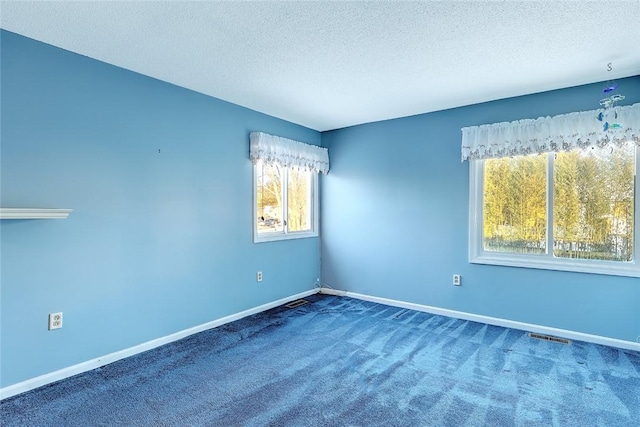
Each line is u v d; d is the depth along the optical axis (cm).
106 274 265
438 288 387
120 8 193
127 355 276
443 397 217
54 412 201
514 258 347
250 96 341
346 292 464
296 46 239
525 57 254
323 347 296
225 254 358
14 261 221
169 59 259
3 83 216
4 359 217
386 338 316
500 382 236
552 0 185
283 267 431
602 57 253
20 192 223
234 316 366
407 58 256
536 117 328
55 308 238
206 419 195
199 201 333
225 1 187
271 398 217
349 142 459
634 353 281
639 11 194
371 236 439
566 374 246
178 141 314
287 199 443
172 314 310
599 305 303
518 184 347
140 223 286
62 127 241
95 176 258
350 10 195
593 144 295
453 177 376
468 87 315
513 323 342
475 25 210
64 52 242
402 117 412
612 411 202
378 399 215
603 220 307
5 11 195
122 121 274
